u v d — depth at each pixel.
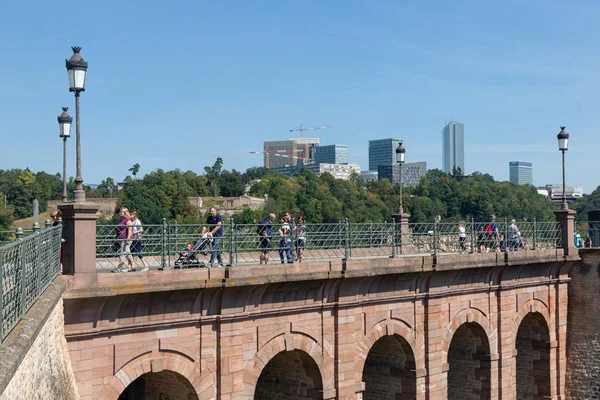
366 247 34.78
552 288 39.12
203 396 22.86
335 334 27.36
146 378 24.67
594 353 38.84
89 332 19.83
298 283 25.47
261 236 24.67
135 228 23.52
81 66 19.89
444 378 32.12
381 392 32.19
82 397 19.70
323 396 26.86
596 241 40.41
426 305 31.34
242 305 23.80
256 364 24.55
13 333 12.10
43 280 16.25
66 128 27.44
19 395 11.46
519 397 40.03
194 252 22.88
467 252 34.81
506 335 35.78
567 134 39.34
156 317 21.59
